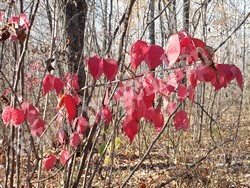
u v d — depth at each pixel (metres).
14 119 1.77
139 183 4.06
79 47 4.45
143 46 1.41
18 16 1.99
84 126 2.14
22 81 2.12
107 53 2.18
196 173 3.45
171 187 4.05
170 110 1.88
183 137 4.27
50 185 3.07
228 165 4.70
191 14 7.57
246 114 10.04
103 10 3.04
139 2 3.50
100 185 3.40
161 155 5.46
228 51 6.39
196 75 1.48
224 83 1.48
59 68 2.83
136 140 5.75
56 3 2.43
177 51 1.26
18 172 2.09
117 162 4.65
